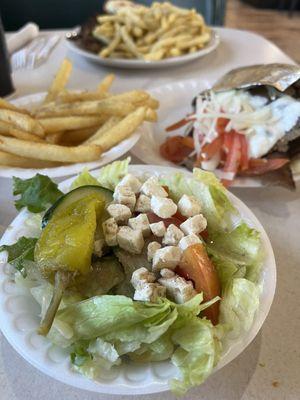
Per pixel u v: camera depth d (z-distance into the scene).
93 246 0.18
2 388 0.17
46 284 0.18
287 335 0.19
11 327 0.17
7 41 0.46
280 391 0.17
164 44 0.43
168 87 0.38
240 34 0.51
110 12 0.49
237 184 0.27
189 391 0.17
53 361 0.16
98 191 0.21
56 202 0.20
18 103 0.33
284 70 0.30
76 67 0.44
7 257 0.19
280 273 0.22
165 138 0.34
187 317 0.16
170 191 0.22
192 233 0.19
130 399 0.17
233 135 0.30
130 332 0.16
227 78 0.34
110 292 0.18
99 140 0.27
